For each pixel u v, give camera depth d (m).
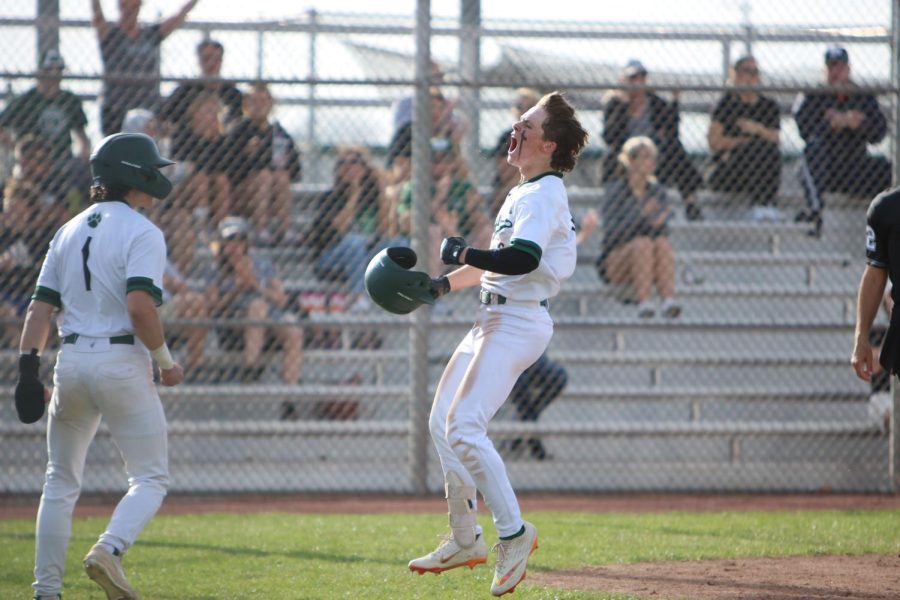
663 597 15.89
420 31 28.91
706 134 37.72
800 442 32.69
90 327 14.85
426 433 29.80
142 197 15.75
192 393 30.45
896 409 30.09
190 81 28.08
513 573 14.79
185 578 17.75
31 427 30.09
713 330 31.59
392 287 15.73
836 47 33.50
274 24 32.56
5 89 33.25
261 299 31.12
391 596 16.17
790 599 15.77
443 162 31.77
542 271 15.12
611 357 33.09
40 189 30.58
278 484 30.61
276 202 33.41
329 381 33.12
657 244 33.25
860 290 17.28
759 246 37.50
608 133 33.62
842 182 34.50
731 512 26.77
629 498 29.83
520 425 31.14
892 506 28.02
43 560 14.85
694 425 32.00
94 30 30.70
